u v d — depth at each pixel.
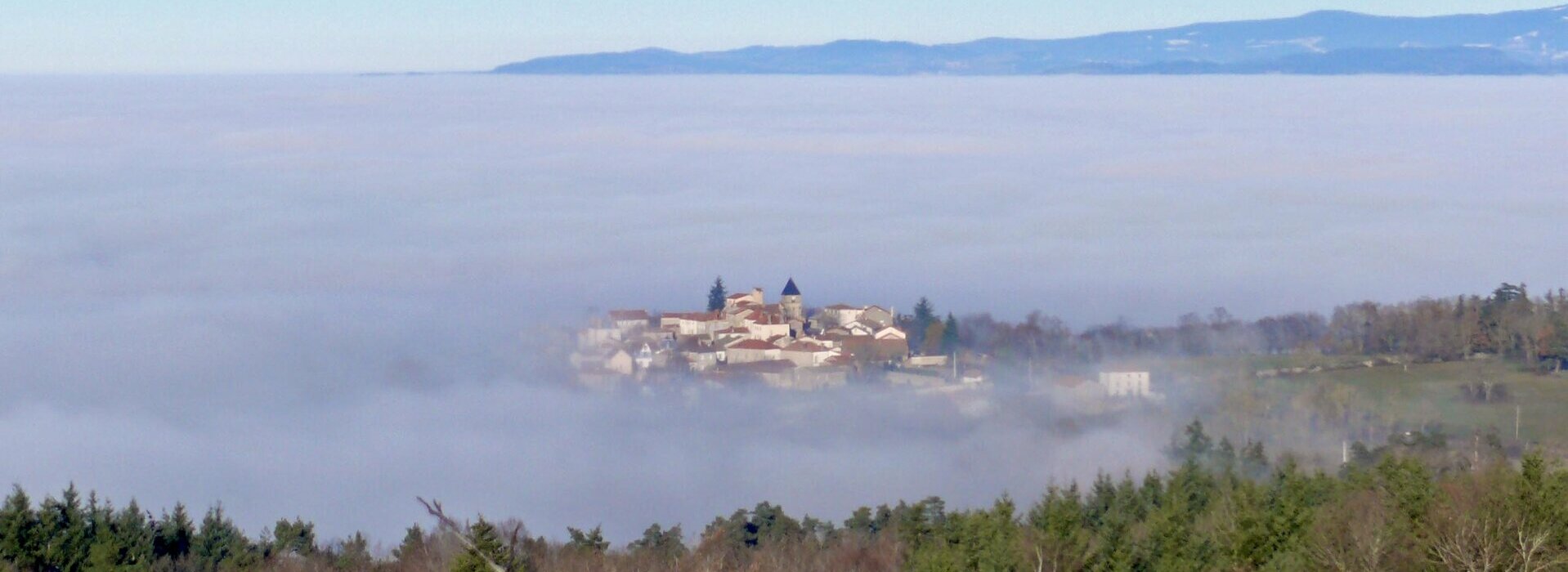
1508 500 30.33
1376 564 30.33
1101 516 41.81
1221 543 33.31
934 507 60.41
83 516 46.78
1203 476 51.22
